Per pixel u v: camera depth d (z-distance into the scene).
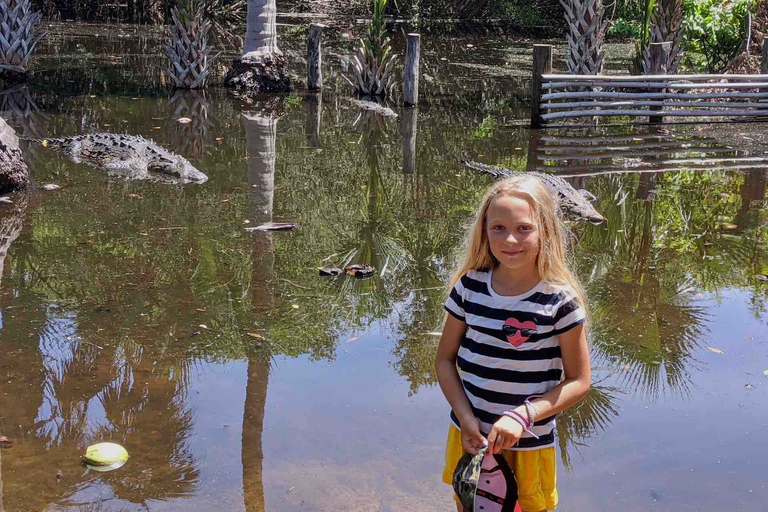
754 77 10.96
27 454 3.19
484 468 2.37
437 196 7.45
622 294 5.12
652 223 6.72
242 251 5.73
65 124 9.89
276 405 3.62
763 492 3.03
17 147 7.12
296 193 7.39
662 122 11.34
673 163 8.95
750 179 8.21
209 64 12.64
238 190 7.40
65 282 5.05
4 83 12.14
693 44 14.49
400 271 5.45
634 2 19.81
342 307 4.80
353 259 5.66
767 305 4.95
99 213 6.52
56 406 3.57
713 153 9.46
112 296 4.85
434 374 3.97
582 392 2.33
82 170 7.87
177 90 12.43
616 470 3.16
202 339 4.31
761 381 3.96
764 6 13.72
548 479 2.44
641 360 4.19
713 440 3.41
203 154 8.76
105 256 5.53
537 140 10.08
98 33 17.36
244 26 19.83
